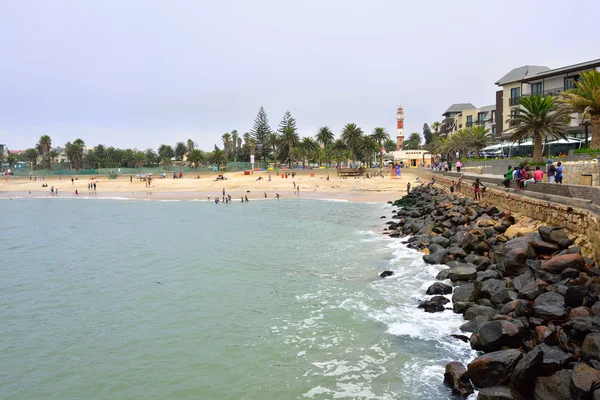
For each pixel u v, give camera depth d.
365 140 132.38
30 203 80.19
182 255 30.17
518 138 45.41
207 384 12.45
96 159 170.75
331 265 25.22
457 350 13.26
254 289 21.33
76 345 15.50
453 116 128.75
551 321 11.77
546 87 56.66
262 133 151.75
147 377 13.02
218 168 136.12
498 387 10.08
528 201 23.95
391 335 14.84
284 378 12.52
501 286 15.55
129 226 46.53
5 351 15.16
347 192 78.38
